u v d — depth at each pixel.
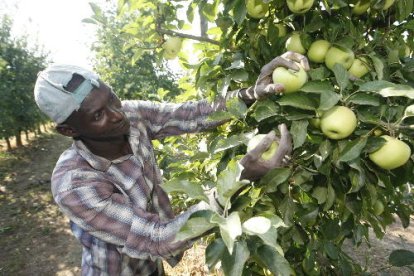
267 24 1.64
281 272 1.09
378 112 1.33
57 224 7.25
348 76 1.28
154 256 1.25
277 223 0.98
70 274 5.39
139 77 8.62
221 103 1.69
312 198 1.62
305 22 1.53
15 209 8.20
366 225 1.95
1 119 12.00
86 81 1.24
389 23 1.59
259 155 1.12
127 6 1.91
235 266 1.00
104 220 1.30
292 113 1.32
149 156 1.72
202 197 1.08
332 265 2.02
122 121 1.36
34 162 13.36
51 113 1.25
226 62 1.72
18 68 13.78
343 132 1.23
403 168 1.40
